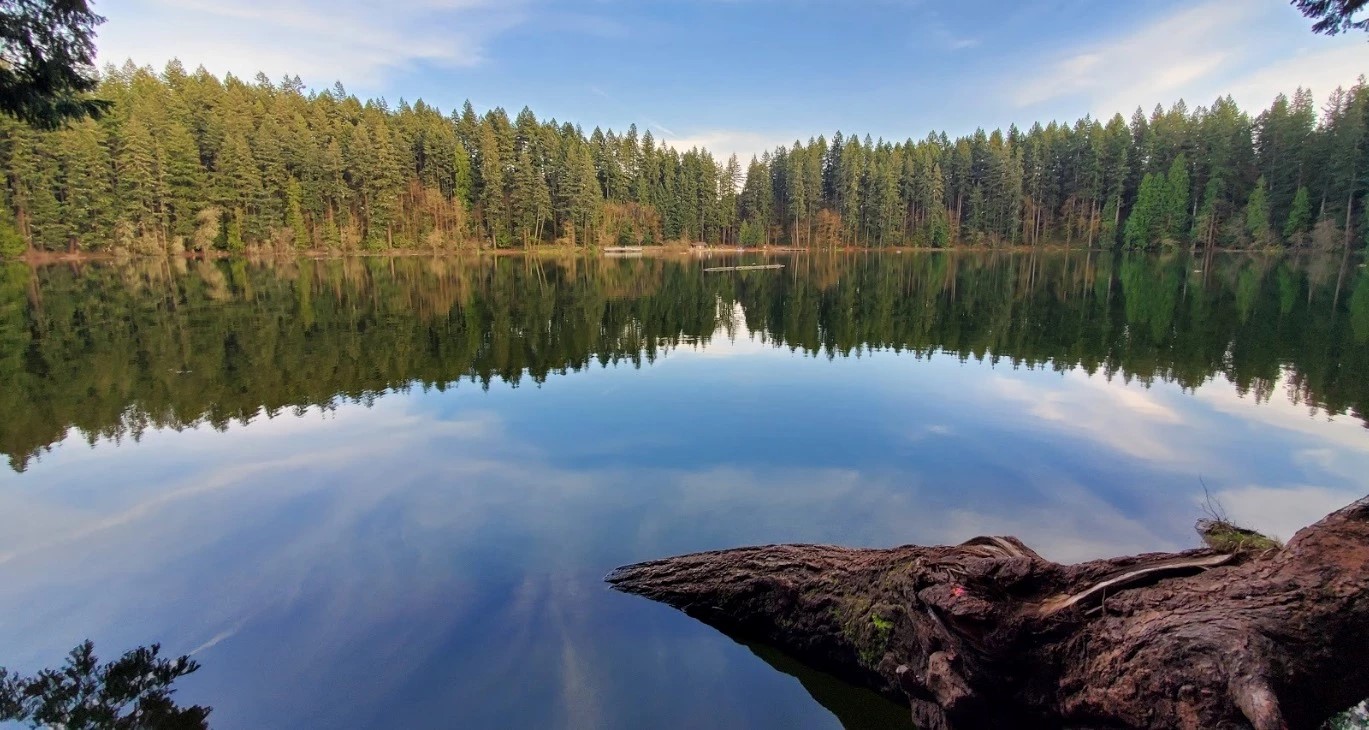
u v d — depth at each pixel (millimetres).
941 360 10914
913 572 2988
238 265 37938
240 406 8094
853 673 3344
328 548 4449
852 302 20359
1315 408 7703
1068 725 2615
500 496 5301
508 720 2953
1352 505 2395
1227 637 2230
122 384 9336
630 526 4758
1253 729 2064
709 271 37062
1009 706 2709
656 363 10781
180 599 3828
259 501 5223
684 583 3812
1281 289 20891
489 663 3322
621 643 3523
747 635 3680
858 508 5035
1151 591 2545
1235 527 4551
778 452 6293
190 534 4645
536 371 10172
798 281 29266
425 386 9172
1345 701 2344
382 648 3416
